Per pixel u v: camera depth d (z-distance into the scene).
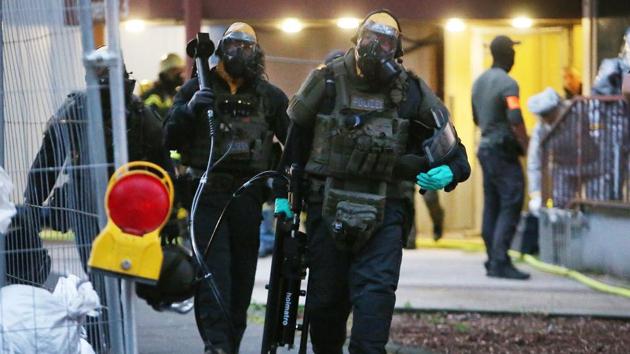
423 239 50.72
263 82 23.94
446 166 19.80
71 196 16.88
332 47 48.28
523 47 50.06
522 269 42.59
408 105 19.94
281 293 20.78
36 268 18.33
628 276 38.16
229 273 23.11
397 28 19.62
